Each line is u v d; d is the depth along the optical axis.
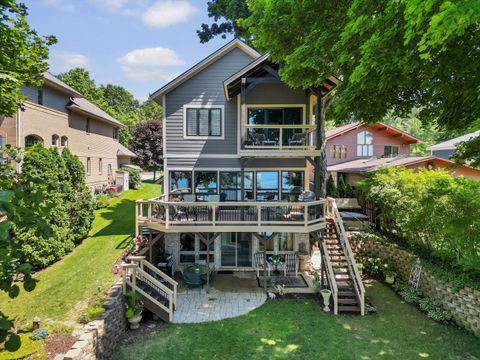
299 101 13.88
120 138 46.62
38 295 8.80
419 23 4.57
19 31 7.92
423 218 10.48
